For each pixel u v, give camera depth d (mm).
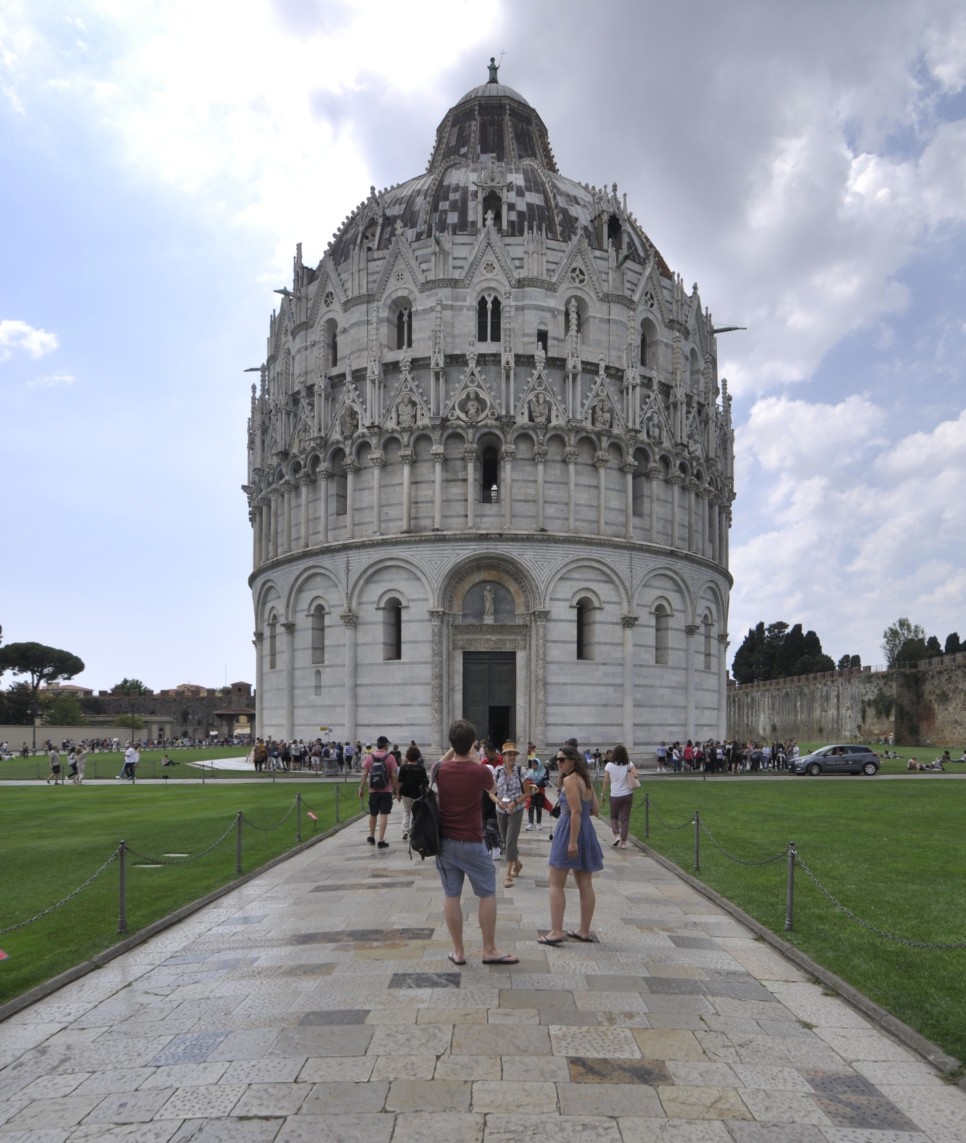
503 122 83250
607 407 64938
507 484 62812
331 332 69875
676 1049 10469
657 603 66375
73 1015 11891
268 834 29594
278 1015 11641
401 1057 10172
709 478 73438
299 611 67938
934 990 12688
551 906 15219
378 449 64062
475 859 13797
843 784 52531
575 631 62875
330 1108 8945
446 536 61875
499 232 67625
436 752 60562
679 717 67312
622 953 14547
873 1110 9016
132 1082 9688
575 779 15219
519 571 62188
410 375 64312
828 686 124688
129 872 22344
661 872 22547
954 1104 9195
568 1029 11055
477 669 62531
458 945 13734
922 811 36500
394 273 66625
